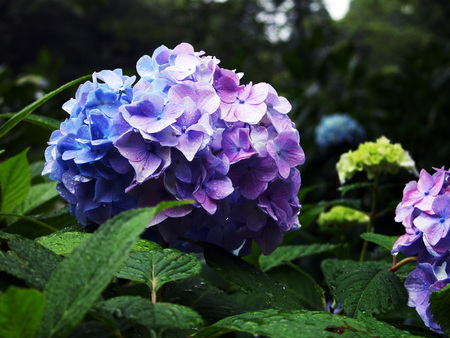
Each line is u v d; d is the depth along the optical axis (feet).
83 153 1.22
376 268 1.45
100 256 0.77
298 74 6.66
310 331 0.87
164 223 1.28
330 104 6.17
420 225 1.25
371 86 5.90
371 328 0.96
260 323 0.92
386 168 2.12
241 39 18.74
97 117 1.22
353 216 2.39
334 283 1.39
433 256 1.30
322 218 2.44
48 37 35.17
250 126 1.32
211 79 1.31
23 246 0.95
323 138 4.63
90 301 0.72
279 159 1.32
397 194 3.46
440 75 6.31
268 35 20.26
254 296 1.95
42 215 1.60
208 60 1.34
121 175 1.25
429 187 1.30
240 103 1.32
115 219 0.81
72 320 0.72
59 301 0.75
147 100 1.21
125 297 0.83
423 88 5.58
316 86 6.56
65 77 34.27
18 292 0.68
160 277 1.05
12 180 1.69
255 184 1.30
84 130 1.23
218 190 1.25
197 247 1.47
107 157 1.23
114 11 31.78
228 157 1.29
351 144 4.61
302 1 21.63
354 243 2.53
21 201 1.76
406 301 1.33
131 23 20.25
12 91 3.71
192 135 1.21
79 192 1.27
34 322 0.72
